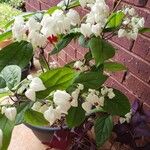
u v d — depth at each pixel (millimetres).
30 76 457
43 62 666
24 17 543
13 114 422
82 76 513
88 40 545
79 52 977
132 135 672
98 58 492
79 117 544
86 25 493
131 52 743
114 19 541
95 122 628
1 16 1453
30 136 908
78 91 502
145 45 693
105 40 552
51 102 478
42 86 413
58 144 709
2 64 499
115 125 688
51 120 448
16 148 865
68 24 479
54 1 1034
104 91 563
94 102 534
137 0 676
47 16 479
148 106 739
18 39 487
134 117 687
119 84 823
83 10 818
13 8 1565
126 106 575
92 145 706
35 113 494
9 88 438
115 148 733
